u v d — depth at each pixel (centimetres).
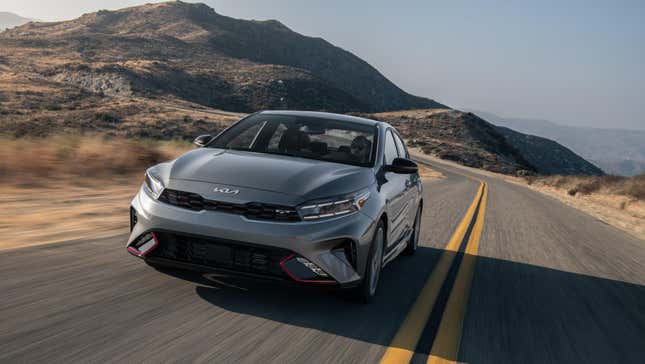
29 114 6000
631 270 886
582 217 1917
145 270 482
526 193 3247
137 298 409
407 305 486
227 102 14425
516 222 1370
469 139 12656
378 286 542
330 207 415
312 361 335
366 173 488
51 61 16925
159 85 13212
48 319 348
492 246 919
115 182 1090
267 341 357
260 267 400
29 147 1104
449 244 873
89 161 1166
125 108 7469
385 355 361
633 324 548
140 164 1291
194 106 11312
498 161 10369
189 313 389
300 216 401
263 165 455
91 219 706
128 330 346
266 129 552
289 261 397
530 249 949
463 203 1731
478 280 641
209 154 487
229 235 392
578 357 421
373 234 447
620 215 2441
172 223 403
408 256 730
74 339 322
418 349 383
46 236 580
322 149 529
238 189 409
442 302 516
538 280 694
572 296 631
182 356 317
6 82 9581
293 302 442
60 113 6347
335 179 446
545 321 507
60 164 1105
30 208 733
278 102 15412
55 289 409
